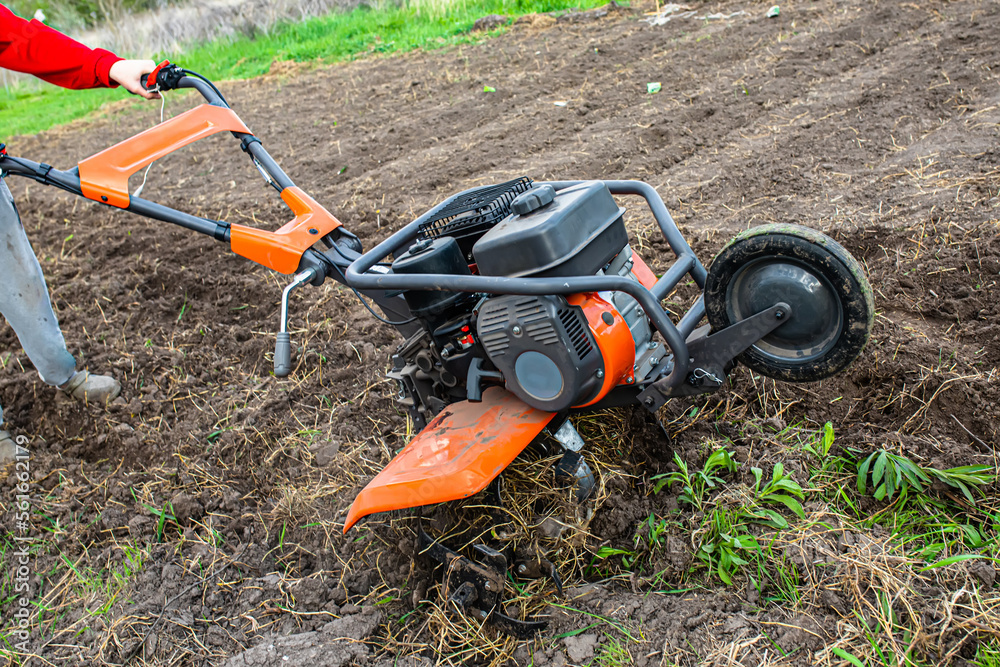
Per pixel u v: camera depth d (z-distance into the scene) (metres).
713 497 3.03
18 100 14.94
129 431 4.10
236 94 10.91
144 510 3.64
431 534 3.03
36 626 3.12
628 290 2.52
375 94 9.37
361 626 2.88
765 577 2.70
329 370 4.40
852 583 2.55
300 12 15.06
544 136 6.84
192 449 3.99
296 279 2.95
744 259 2.68
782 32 7.98
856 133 5.50
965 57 6.21
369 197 6.28
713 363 2.78
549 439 3.06
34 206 7.40
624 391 2.91
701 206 5.05
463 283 2.56
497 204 2.91
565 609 2.79
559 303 2.53
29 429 4.28
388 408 4.03
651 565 2.94
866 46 7.02
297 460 3.81
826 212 4.57
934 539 2.76
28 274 3.80
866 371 3.44
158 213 3.22
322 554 3.29
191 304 5.26
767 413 3.45
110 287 5.41
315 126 8.58
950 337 3.52
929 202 4.36
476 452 2.61
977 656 2.32
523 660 2.68
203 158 8.20
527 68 8.96
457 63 9.91
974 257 3.83
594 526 3.03
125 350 4.77
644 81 7.60
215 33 15.76
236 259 5.64
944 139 5.07
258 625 2.99
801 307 2.62
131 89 3.47
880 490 2.89
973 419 3.13
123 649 2.93
